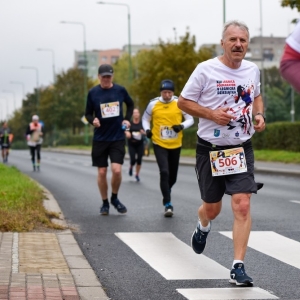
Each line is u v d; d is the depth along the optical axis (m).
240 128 10.88
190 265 12.19
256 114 11.19
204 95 10.89
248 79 10.85
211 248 13.77
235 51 10.59
